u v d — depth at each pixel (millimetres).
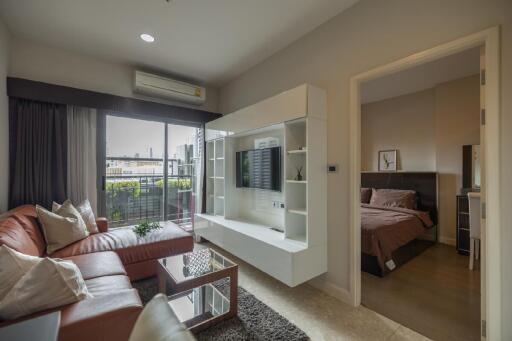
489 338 1466
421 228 3582
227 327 1854
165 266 2057
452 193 3918
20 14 2322
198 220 3830
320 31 2494
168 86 3559
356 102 2186
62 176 2910
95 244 2428
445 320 1974
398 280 2703
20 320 1084
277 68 3031
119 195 3607
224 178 3572
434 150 4254
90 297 1329
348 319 1981
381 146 4965
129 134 3652
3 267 1193
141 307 1252
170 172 4027
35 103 2779
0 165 2449
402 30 1883
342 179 2285
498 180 1442
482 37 1504
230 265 2035
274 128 2852
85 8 2236
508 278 1422
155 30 2596
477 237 2936
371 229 2875
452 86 3920
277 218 2996
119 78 3361
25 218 2156
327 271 2398
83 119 3078
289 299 2268
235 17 2375
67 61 3016
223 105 4172
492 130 1458
